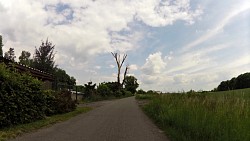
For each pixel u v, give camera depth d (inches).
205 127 381.7
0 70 460.4
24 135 401.4
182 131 420.8
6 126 446.9
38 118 561.3
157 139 389.7
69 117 658.8
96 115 721.0
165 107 635.5
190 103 544.7
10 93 468.4
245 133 312.8
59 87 1084.5
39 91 570.3
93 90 1753.2
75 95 1451.8
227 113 392.5
